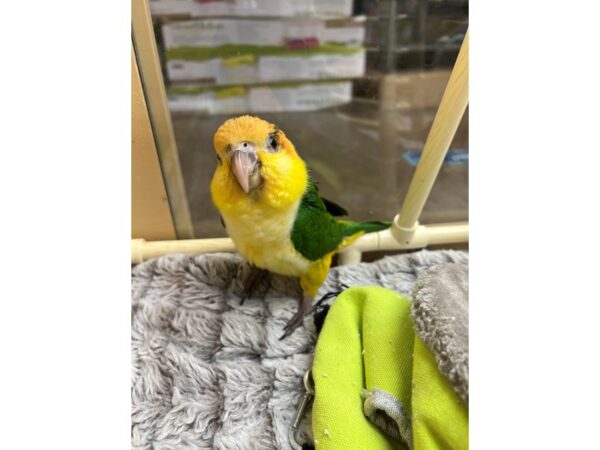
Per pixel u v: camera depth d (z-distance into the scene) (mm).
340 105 971
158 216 768
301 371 564
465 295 446
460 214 885
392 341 500
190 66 856
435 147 580
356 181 942
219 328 622
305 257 571
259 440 504
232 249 752
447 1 830
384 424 464
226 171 494
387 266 723
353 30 915
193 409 537
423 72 917
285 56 918
